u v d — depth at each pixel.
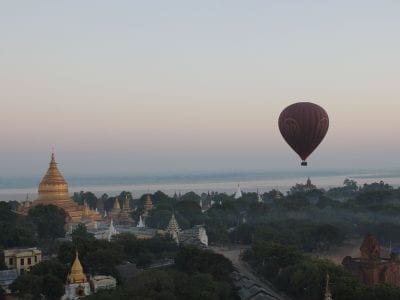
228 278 195.75
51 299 177.38
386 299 167.62
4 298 177.12
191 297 167.62
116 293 160.88
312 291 186.50
